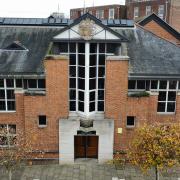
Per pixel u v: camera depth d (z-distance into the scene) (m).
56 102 24.69
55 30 30.38
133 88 25.67
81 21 22.94
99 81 24.86
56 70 24.02
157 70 24.98
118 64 23.97
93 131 25.06
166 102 25.86
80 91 24.89
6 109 25.58
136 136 22.19
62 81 24.25
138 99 24.75
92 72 24.45
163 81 25.33
